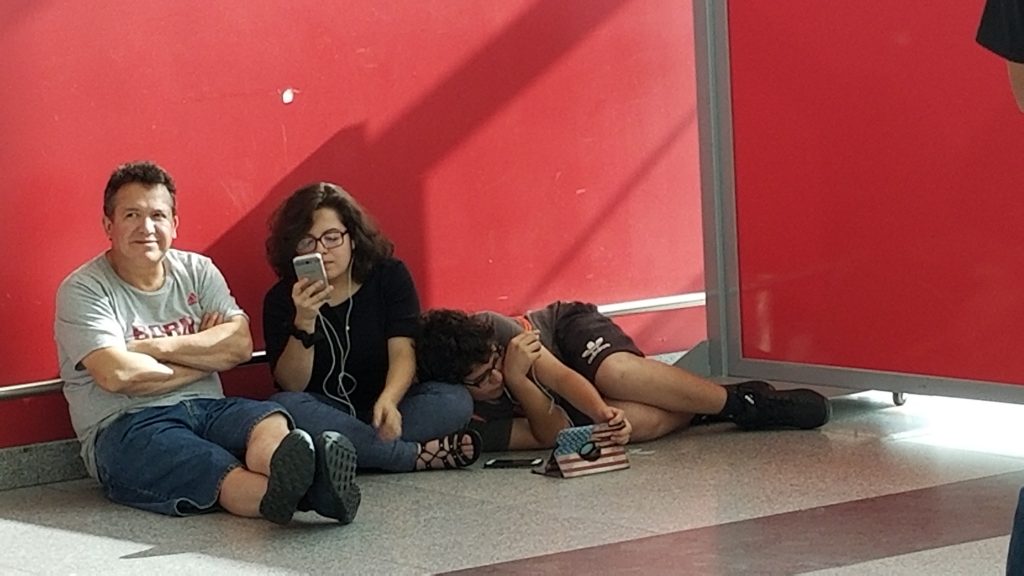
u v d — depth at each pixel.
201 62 5.47
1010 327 5.44
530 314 5.79
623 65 6.41
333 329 5.32
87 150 5.29
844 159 5.83
